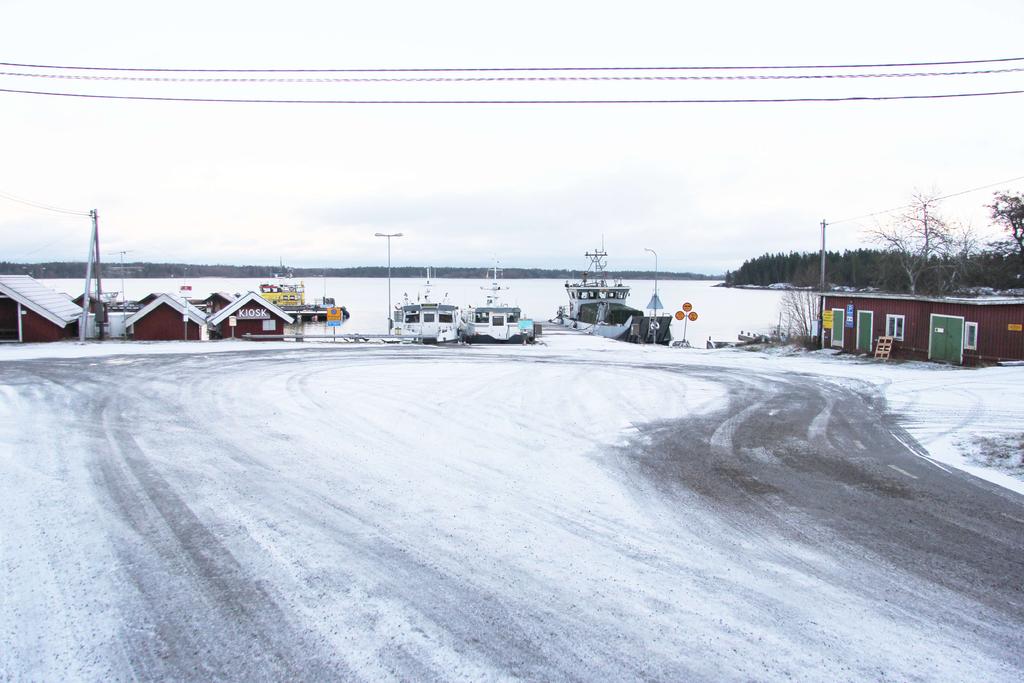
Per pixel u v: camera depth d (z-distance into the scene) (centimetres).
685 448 1170
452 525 766
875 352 2727
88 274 2916
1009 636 538
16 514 773
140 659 486
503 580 626
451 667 481
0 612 551
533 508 832
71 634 519
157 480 912
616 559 681
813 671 483
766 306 12312
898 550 714
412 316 3872
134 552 674
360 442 1155
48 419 1291
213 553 675
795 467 1052
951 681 474
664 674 477
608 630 538
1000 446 1172
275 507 814
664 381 2008
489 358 2586
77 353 2450
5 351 2486
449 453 1095
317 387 1744
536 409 1505
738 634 535
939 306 2483
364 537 724
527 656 497
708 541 734
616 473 1001
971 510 845
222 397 1569
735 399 1705
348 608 566
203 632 524
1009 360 2212
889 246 4628
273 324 3634
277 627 533
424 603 578
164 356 2405
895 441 1240
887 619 563
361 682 461
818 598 600
